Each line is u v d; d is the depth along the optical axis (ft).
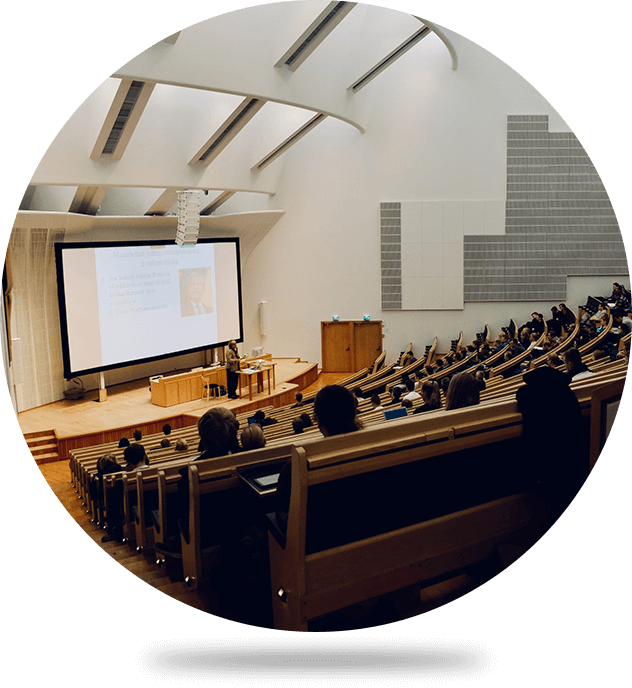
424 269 52.08
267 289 53.21
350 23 39.32
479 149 50.83
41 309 40.06
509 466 8.88
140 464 18.57
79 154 32.76
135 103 28.58
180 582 10.87
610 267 51.60
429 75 50.37
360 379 43.88
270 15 30.60
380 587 7.99
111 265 41.50
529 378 8.77
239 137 43.09
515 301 52.26
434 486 8.25
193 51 27.07
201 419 11.43
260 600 9.59
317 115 39.63
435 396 16.48
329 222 52.21
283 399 43.86
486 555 8.91
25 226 36.81
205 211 52.95
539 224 51.37
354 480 7.55
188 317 46.60
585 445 8.79
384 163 51.24
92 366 40.75
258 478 9.41
